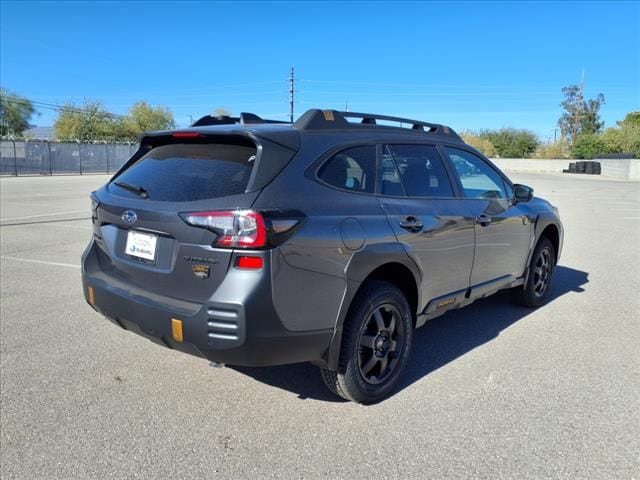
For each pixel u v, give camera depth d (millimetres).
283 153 3084
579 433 3189
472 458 2924
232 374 3973
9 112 63969
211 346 2854
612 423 3309
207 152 3305
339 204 3215
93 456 2900
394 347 3641
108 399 3555
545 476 2770
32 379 3832
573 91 95312
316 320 3031
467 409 3477
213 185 3016
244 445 3029
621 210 16812
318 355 3139
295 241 2893
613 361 4289
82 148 40844
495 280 4812
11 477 2711
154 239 3166
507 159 66062
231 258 2801
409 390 3748
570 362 4266
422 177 4012
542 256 5715
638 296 6270
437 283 3975
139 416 3338
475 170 4688
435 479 2738
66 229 10891
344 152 3428
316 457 2918
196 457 2906
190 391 3691
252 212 2785
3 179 30609
